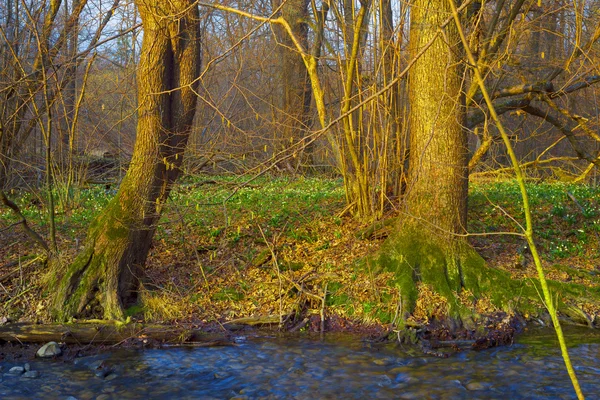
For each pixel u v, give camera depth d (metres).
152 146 10.23
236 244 12.59
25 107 15.44
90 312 9.91
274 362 8.59
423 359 8.62
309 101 23.44
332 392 7.47
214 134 16.08
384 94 12.66
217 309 10.52
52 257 10.74
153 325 9.67
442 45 10.39
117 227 10.19
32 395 7.46
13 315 9.83
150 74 10.04
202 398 7.36
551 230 13.46
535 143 26.92
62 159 16.38
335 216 13.70
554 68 14.40
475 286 10.34
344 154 13.86
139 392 7.56
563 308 10.27
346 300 10.44
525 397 7.16
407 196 11.03
